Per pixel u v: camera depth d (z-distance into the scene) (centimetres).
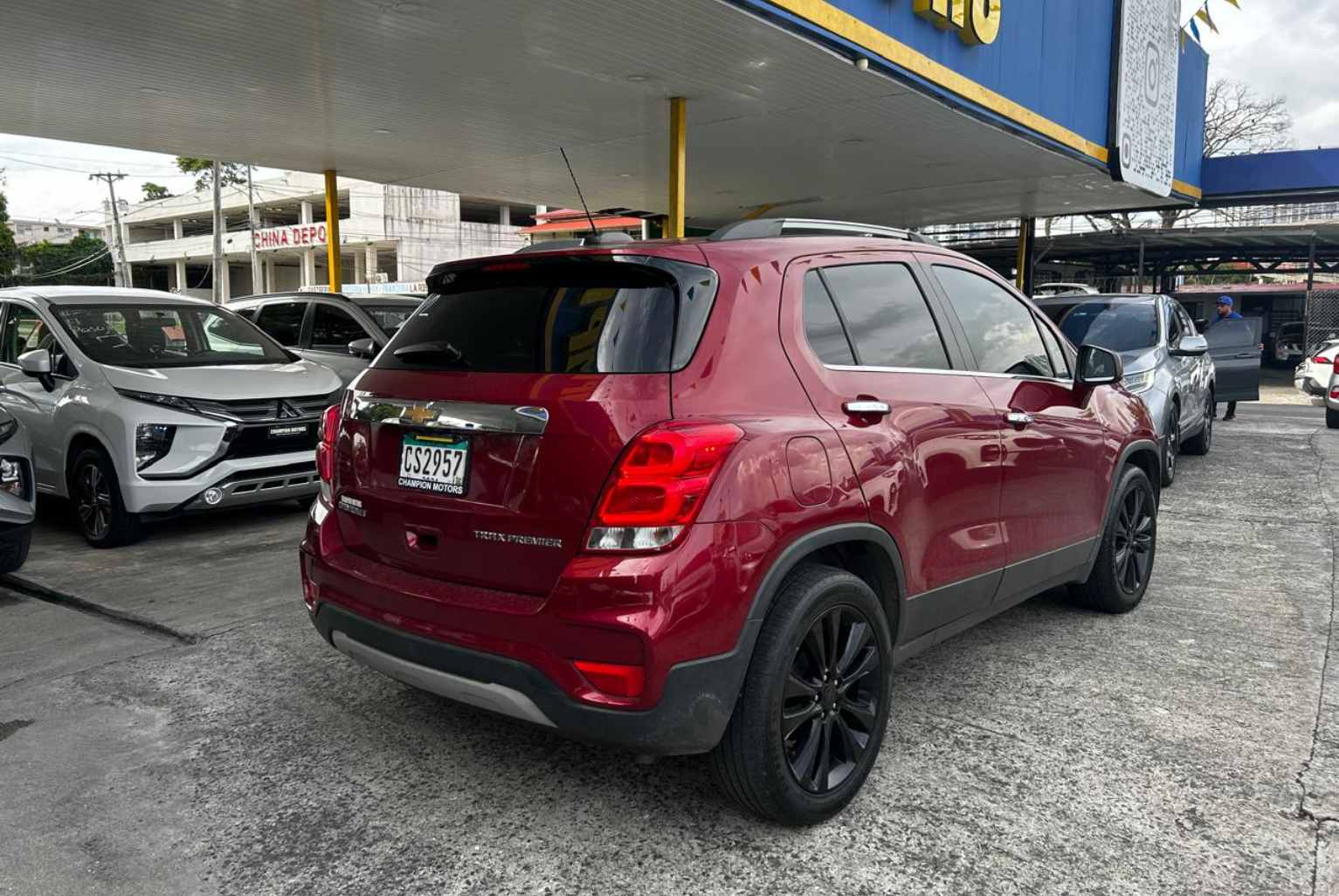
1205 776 300
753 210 1914
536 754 321
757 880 246
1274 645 423
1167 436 801
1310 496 775
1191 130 1797
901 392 307
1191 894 239
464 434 260
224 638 439
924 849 261
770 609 256
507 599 249
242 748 327
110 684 385
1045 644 425
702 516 236
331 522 308
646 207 1891
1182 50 1667
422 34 783
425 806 286
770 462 251
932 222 2100
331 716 352
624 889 243
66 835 271
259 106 1045
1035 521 374
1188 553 591
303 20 754
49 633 451
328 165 1425
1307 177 1816
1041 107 1183
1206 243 2445
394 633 269
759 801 260
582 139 1203
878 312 317
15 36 802
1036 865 252
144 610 480
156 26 775
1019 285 2036
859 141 1181
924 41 931
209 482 618
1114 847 261
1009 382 366
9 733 339
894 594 301
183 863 257
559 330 262
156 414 604
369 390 295
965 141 1177
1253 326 1145
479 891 243
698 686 237
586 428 238
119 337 686
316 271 6303
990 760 313
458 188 1652
